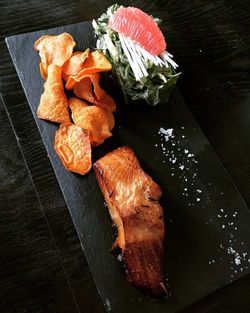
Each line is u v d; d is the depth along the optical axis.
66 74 0.31
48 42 0.32
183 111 0.33
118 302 0.26
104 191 0.28
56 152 0.30
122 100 0.32
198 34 0.38
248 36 0.39
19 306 0.25
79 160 0.29
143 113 0.32
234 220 0.29
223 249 0.28
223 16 0.40
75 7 0.37
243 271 0.28
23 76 0.32
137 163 0.28
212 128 0.34
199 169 0.31
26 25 0.35
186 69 0.36
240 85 0.36
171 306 0.26
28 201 0.28
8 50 0.33
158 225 0.26
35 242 0.27
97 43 0.33
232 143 0.33
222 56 0.37
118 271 0.26
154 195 0.27
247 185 0.32
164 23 0.38
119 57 0.31
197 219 0.29
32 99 0.31
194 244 0.28
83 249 0.27
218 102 0.35
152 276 0.26
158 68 0.31
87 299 0.26
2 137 0.30
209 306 0.27
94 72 0.30
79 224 0.28
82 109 0.30
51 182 0.29
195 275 0.27
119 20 0.31
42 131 0.30
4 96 0.31
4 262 0.26
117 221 0.27
